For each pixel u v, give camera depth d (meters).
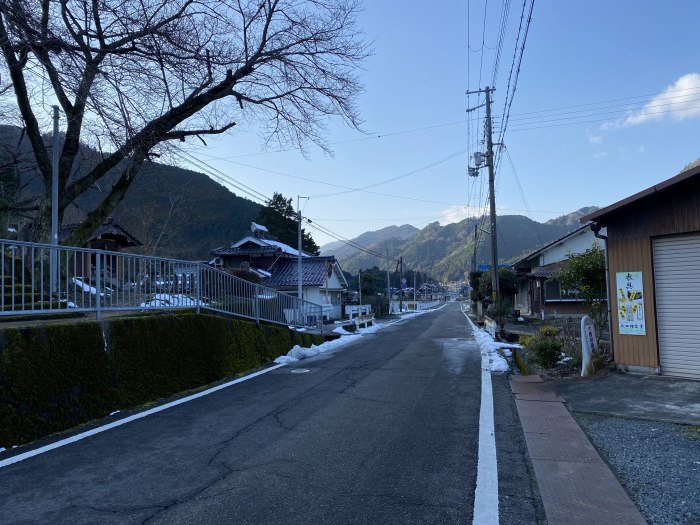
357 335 20.80
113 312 8.26
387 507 3.75
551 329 12.02
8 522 3.56
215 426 6.08
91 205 23.30
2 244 5.90
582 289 10.17
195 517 3.60
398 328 26.30
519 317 28.03
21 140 11.81
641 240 8.31
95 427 6.03
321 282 32.56
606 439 5.31
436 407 7.00
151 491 4.09
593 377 8.38
